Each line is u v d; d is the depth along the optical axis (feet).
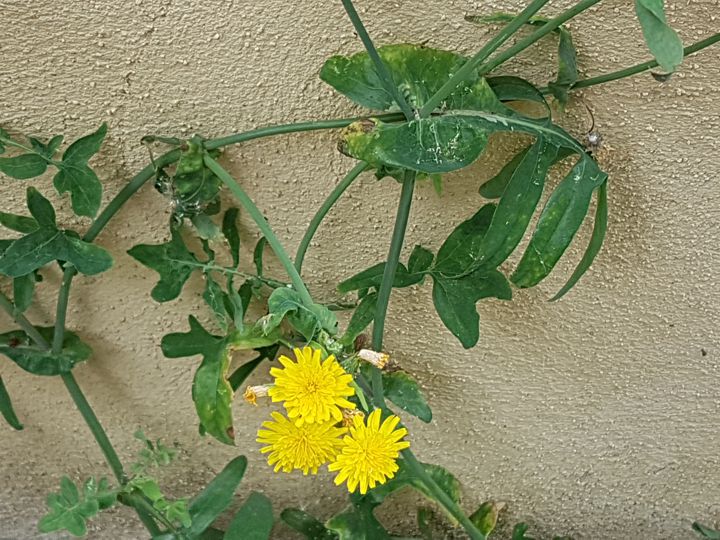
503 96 0.88
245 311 1.00
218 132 0.95
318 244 1.05
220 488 1.05
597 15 0.87
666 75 0.86
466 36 0.89
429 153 0.81
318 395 0.74
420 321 1.11
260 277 0.98
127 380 1.14
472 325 0.97
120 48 0.87
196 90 0.91
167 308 1.08
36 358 1.01
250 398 0.81
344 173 0.98
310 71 0.91
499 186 0.96
